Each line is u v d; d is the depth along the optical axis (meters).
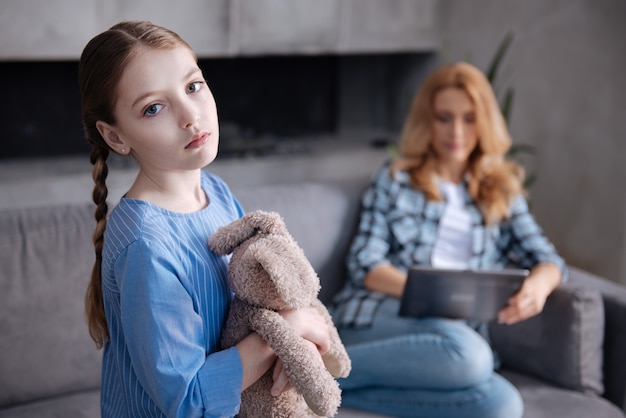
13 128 3.25
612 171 2.85
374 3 3.46
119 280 1.02
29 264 1.65
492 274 1.76
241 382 1.03
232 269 1.06
